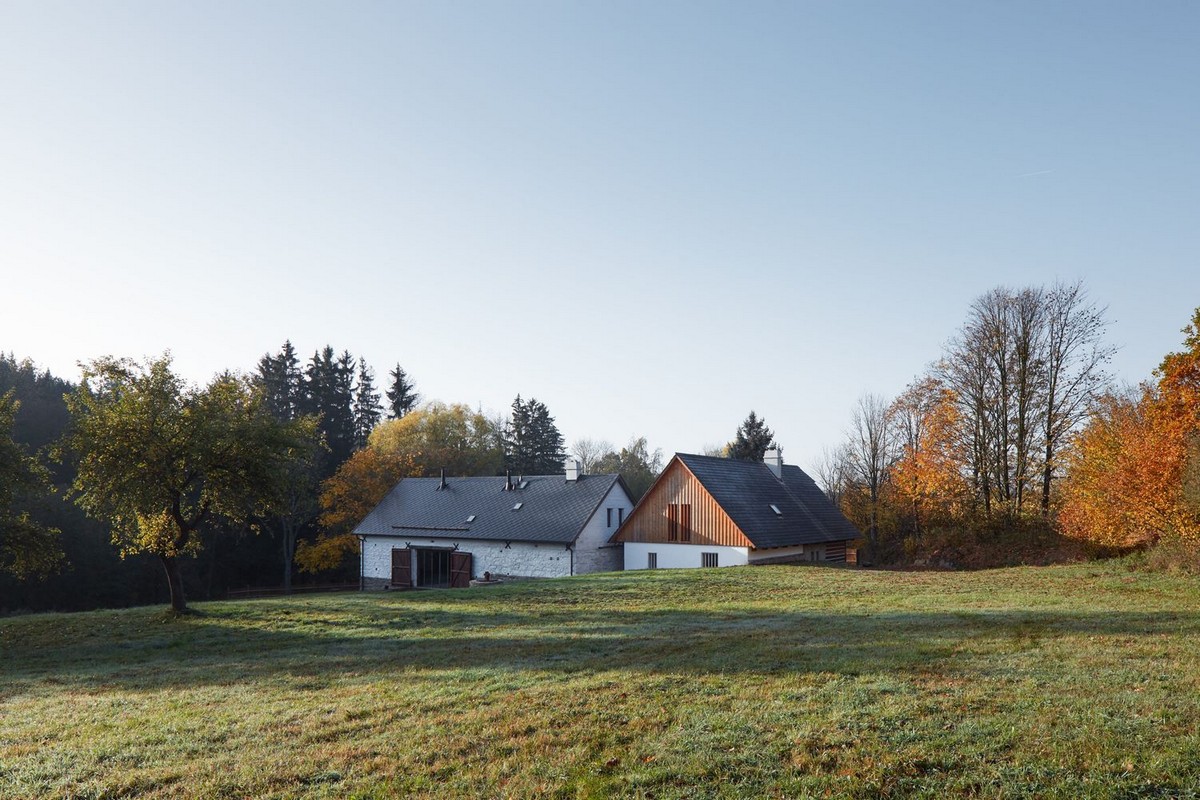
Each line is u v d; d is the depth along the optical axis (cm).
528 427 8912
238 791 731
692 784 686
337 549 5450
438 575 4644
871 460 5872
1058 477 3975
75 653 1880
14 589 4291
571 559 4122
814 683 1030
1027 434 4038
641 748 788
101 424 2242
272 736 919
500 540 4347
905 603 1972
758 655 1266
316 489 5788
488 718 941
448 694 1098
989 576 2655
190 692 1259
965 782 649
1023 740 737
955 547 4094
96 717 1091
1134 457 2714
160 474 2280
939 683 987
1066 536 3506
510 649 1506
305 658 1570
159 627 2191
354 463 5688
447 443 6900
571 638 1608
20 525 2567
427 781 730
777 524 4150
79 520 4562
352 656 1551
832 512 4806
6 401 2484
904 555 4859
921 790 643
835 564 4297
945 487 4247
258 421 2433
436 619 2061
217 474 2358
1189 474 2333
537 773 735
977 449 4206
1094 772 650
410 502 5056
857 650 1266
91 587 4631
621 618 1941
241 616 2291
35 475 2555
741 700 955
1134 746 705
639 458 9394
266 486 2417
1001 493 4175
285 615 2258
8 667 1734
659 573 3144
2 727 1055
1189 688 902
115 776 789
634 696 1008
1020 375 4038
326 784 736
